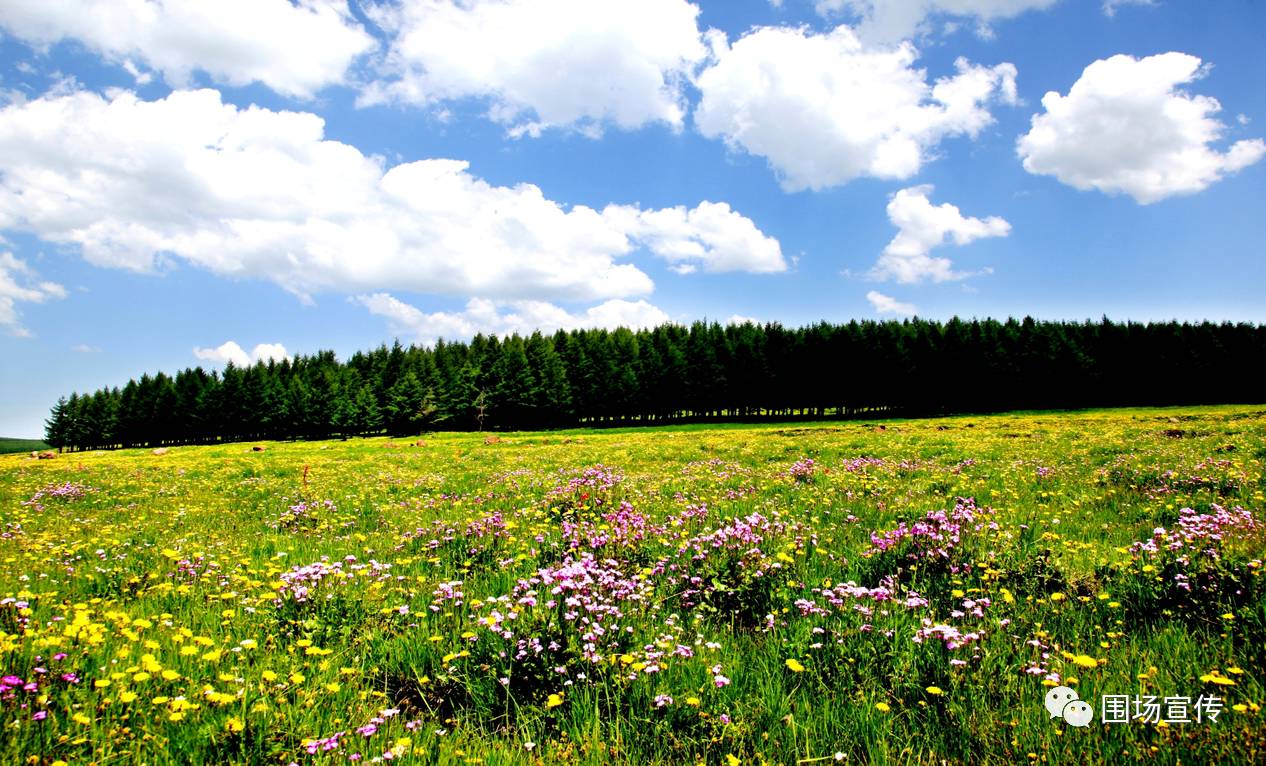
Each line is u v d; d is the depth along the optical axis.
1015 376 98.12
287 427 117.56
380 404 120.56
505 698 4.32
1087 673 4.20
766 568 6.45
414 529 10.34
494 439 78.38
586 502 10.90
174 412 122.56
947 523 7.21
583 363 115.62
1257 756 3.22
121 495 17.20
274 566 7.70
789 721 3.79
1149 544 6.12
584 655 4.45
